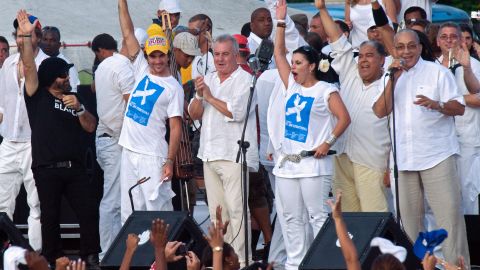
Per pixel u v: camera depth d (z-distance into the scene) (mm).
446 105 25750
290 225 27000
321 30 34719
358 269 20172
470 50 31750
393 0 33531
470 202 29531
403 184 26359
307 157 26453
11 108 29703
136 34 32031
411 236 26453
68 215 31594
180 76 31125
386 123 27000
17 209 31875
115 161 30688
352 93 27391
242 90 27609
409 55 25938
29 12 40781
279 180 26906
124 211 28359
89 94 32688
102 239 30812
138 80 28594
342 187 27859
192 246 24141
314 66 26516
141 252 23969
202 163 30391
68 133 28703
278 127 27141
